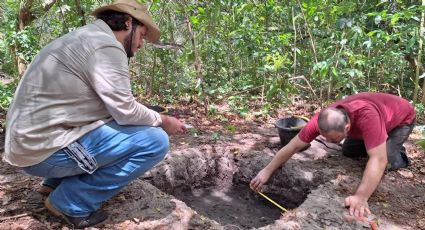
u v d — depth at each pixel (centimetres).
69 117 237
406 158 362
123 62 235
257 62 595
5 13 666
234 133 446
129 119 238
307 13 516
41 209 274
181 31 664
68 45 234
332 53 540
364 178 286
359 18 504
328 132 277
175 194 364
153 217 270
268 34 575
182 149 391
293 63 565
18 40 520
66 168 244
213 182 388
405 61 600
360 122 293
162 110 347
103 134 241
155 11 619
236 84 610
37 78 233
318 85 584
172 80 603
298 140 313
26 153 234
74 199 252
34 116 232
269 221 335
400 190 325
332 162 370
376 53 555
